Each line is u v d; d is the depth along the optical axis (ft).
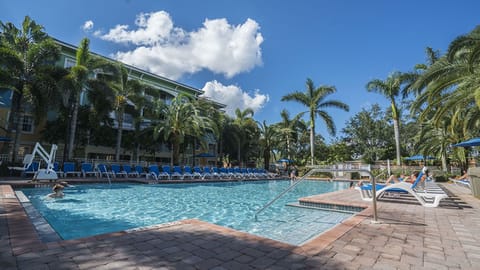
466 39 32.78
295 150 116.06
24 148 59.72
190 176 57.47
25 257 8.48
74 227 16.53
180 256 9.04
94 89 53.52
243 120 98.78
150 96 69.10
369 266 8.42
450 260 9.01
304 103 81.71
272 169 101.76
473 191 27.20
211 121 69.72
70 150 51.39
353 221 15.08
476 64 33.65
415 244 10.74
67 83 46.73
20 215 14.25
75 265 8.00
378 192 23.08
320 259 8.96
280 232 16.21
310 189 48.88
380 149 111.24
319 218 20.25
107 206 24.12
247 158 104.99
